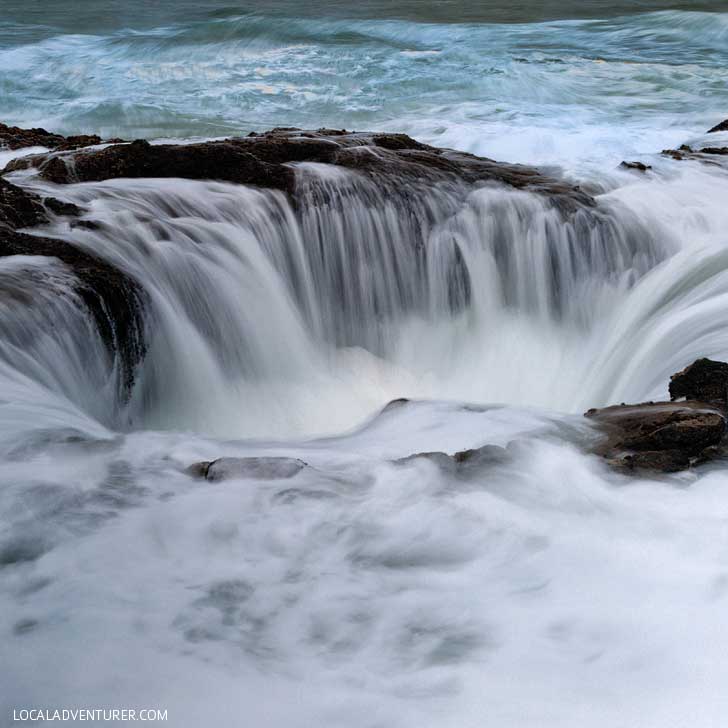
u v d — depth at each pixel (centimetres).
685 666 342
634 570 400
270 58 2355
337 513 445
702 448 498
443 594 386
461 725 313
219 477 473
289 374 812
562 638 359
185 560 406
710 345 710
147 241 757
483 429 571
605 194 945
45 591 380
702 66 2127
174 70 2220
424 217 890
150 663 342
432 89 1927
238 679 334
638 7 3409
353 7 3553
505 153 1420
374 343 882
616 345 828
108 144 1059
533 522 438
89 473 473
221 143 938
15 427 505
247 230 827
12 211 744
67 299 634
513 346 873
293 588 389
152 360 719
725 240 857
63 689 327
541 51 2422
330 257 867
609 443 517
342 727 312
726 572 396
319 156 946
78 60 2402
